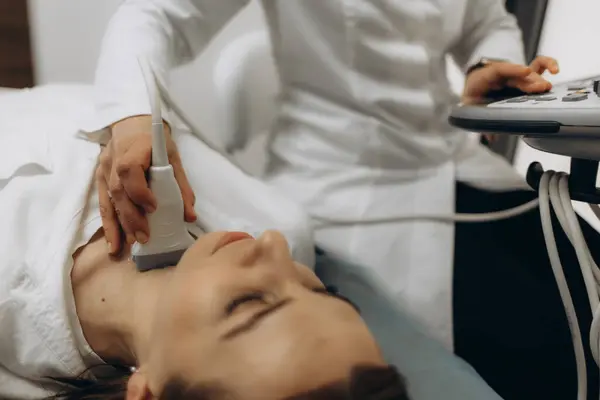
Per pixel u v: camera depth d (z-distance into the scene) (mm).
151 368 364
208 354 342
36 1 944
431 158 621
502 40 677
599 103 376
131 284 421
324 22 598
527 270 498
